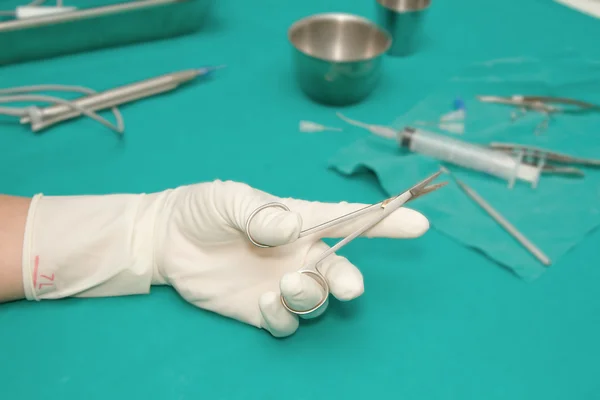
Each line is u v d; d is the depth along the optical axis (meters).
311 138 0.67
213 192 0.50
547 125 0.67
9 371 0.49
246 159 0.64
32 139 0.65
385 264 0.56
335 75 0.66
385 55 0.77
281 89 0.72
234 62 0.75
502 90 0.72
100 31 0.74
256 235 0.47
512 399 0.49
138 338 0.51
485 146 0.64
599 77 0.71
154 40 0.77
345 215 0.48
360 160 0.63
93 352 0.50
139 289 0.53
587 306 0.54
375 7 0.77
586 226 0.59
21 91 0.67
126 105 0.69
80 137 0.66
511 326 0.53
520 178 0.62
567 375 0.50
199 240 0.51
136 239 0.52
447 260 0.57
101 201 0.53
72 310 0.52
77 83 0.71
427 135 0.63
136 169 0.63
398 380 0.50
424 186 0.49
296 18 0.82
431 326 0.53
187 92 0.71
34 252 0.51
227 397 0.49
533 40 0.80
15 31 0.69
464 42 0.79
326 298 0.47
